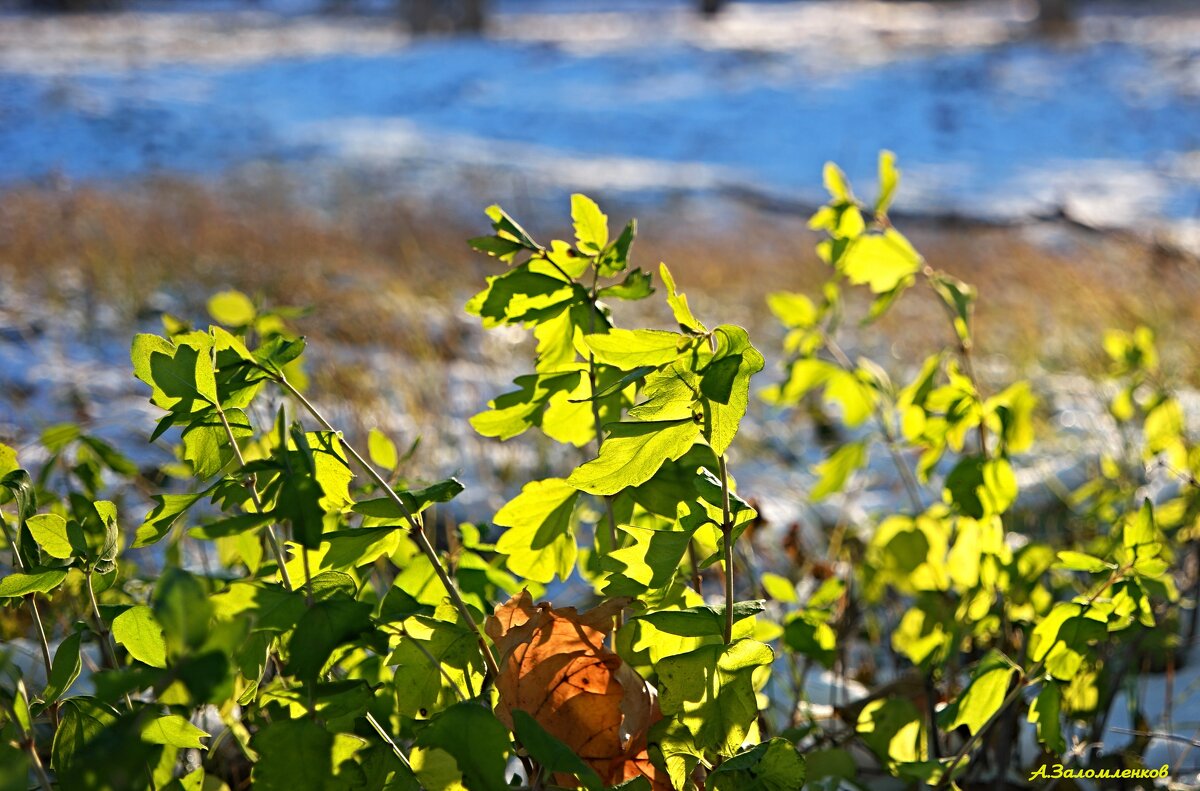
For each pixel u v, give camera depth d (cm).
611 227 1028
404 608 104
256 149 1520
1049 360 484
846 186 174
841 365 196
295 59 2450
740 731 98
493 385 416
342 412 337
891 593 229
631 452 94
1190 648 204
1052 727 117
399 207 933
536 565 115
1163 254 677
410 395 360
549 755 88
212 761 139
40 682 164
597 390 121
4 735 90
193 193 977
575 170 1453
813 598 162
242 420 103
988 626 153
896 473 346
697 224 1098
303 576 109
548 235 871
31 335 454
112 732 85
